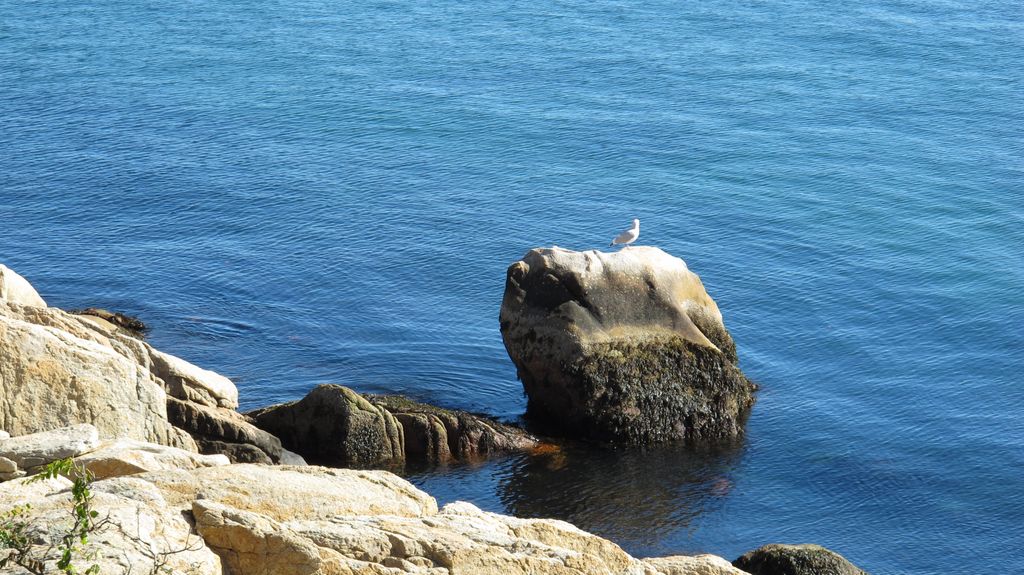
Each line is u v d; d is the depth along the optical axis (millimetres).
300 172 63906
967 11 102562
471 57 88000
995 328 46719
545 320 38219
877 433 38688
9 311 28000
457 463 35156
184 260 51531
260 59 87562
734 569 21281
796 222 57875
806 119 74500
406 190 61438
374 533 17516
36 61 86125
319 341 44062
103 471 19750
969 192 62250
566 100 77625
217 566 16266
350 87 80438
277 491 18859
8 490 18062
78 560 14883
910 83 82562
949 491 35312
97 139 69062
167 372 31000
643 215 58656
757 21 99250
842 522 33531
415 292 49219
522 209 59188
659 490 34781
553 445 36938
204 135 70250
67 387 25141
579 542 20062
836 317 47812
